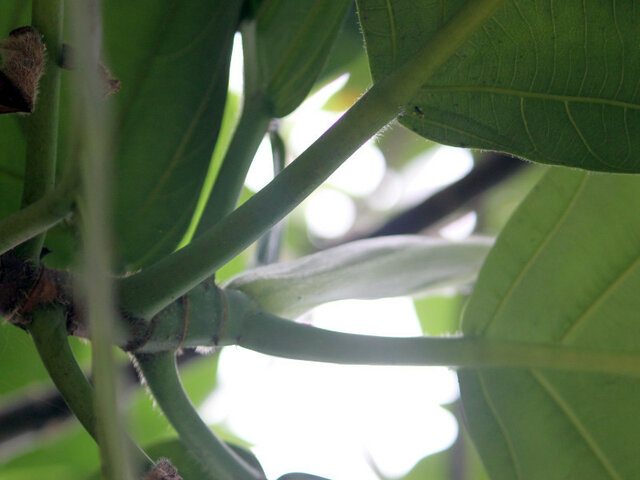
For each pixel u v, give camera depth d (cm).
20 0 30
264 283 30
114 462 17
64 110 30
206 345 28
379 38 26
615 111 27
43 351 25
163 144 30
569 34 27
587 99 27
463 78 26
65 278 25
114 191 30
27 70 24
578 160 27
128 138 30
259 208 24
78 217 24
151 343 27
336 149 24
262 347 28
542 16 26
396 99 24
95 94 14
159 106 30
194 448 28
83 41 14
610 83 27
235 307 28
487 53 26
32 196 26
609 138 27
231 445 30
